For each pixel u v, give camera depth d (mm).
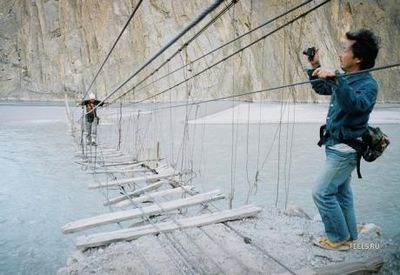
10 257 4312
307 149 12953
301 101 40219
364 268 2584
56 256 4355
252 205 3967
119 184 5949
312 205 6465
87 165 8172
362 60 2465
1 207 6207
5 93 40594
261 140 15055
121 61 41031
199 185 7762
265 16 42250
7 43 41344
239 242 3164
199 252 2996
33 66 41469
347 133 2543
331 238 2941
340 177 2699
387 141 2561
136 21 41750
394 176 9141
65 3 41562
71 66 41406
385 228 5473
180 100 38219
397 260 2752
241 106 33469
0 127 19328
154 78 39844
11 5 41875
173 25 42531
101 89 40281
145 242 3182
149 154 8500
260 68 40219
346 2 50625
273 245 3082
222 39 41250
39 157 10742
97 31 41594
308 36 41531
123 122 21016
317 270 2580
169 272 2707
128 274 2697
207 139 15156
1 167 9383
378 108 38094
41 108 32031
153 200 4906
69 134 16031
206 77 39562
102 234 3270
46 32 41594
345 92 2230
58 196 6812
